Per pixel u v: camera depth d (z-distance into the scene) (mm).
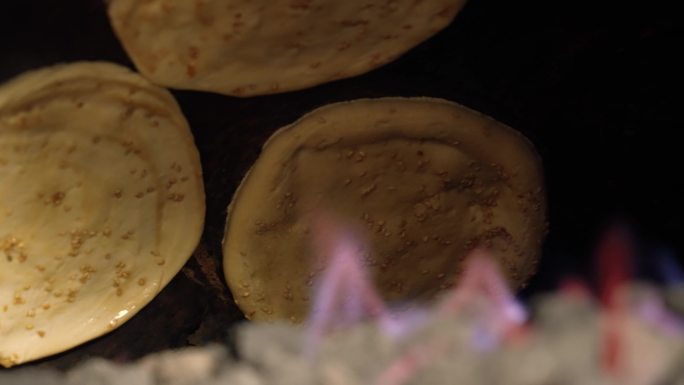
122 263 656
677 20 638
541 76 654
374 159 652
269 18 611
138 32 610
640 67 654
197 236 662
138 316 682
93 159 630
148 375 674
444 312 689
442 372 660
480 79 651
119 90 623
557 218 691
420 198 664
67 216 638
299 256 671
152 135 633
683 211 693
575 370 648
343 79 639
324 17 614
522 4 633
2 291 646
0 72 614
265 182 653
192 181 649
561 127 670
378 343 679
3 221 632
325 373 663
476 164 661
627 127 672
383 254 674
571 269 698
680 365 645
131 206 645
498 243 680
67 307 657
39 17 611
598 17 638
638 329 660
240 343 682
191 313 693
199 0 604
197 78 623
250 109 643
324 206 660
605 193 692
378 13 616
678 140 676
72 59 618
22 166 624
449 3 617
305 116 645
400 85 646
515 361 657
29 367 668
